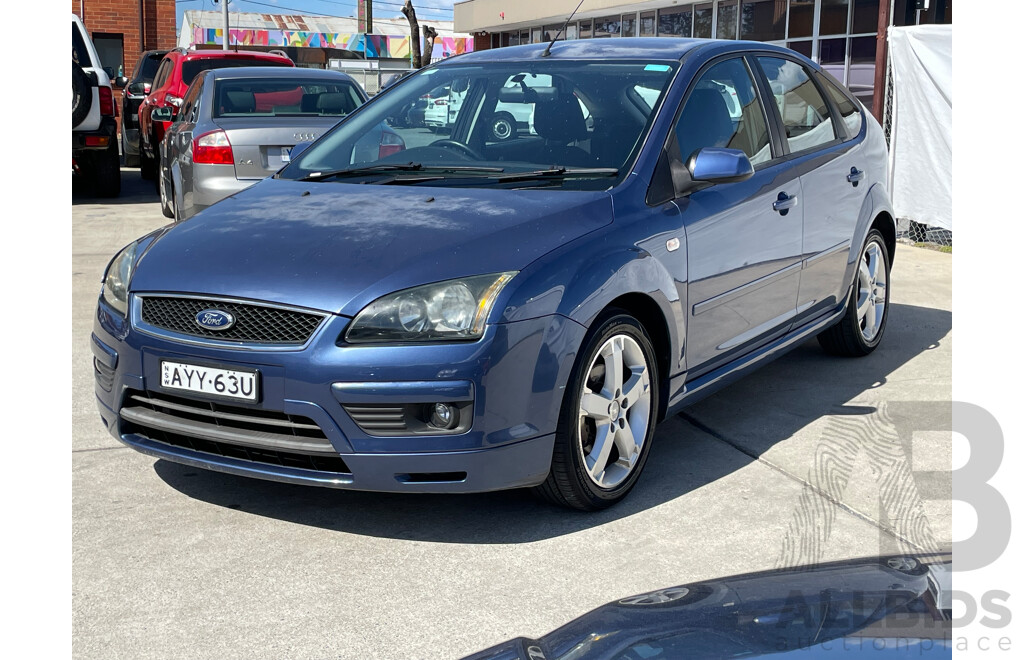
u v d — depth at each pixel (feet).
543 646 4.11
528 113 12.98
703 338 12.29
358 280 9.77
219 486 11.53
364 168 12.95
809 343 18.62
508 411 9.66
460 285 9.67
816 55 56.29
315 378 9.52
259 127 24.04
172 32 81.30
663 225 11.49
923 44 27.73
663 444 13.12
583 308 10.09
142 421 10.61
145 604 8.82
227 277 10.18
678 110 12.53
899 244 29.55
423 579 9.33
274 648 8.10
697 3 66.74
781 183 13.89
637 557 9.76
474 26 93.61
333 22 123.75
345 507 10.98
